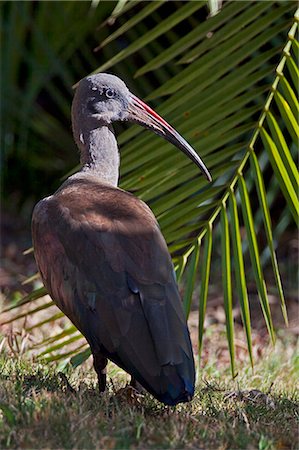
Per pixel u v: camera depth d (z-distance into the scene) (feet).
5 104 60.03
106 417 27.43
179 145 35.22
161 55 38.09
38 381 31.12
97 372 29.76
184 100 37.76
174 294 28.17
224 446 25.88
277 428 28.02
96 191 31.19
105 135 35.12
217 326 49.70
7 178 64.23
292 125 36.47
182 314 27.89
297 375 40.01
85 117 35.06
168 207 37.40
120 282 27.96
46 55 58.54
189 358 27.04
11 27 57.98
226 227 36.65
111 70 60.39
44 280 30.73
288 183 36.11
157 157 37.63
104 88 34.99
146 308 27.45
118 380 35.01
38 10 57.98
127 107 35.32
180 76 37.88
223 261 36.17
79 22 57.67
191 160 37.29
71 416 26.37
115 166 35.35
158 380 26.50
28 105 59.67
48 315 47.50
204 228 37.22
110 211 29.81
